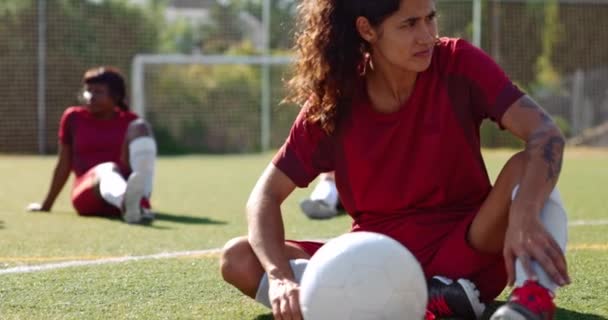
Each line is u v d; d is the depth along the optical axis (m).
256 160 14.78
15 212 7.04
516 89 2.86
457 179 2.99
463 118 2.93
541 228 2.51
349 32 2.92
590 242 5.06
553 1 18.09
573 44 18.23
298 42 3.02
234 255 3.00
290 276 2.79
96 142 6.84
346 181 3.06
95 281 3.84
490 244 2.90
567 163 13.55
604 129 17.72
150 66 17.05
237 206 7.59
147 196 6.45
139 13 17.28
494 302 3.34
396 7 2.77
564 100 18.03
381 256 2.50
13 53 16.25
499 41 17.73
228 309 3.27
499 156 14.90
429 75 2.93
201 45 17.86
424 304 2.55
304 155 3.06
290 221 6.43
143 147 6.38
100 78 6.84
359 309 2.47
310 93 3.01
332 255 2.52
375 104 2.96
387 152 2.97
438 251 3.00
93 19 16.86
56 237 5.47
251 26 17.80
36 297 3.51
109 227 6.02
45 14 16.42
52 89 16.47
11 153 16.31
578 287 3.64
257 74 17.14
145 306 3.33
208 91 17.14
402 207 3.04
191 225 6.17
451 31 17.33
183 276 3.95
